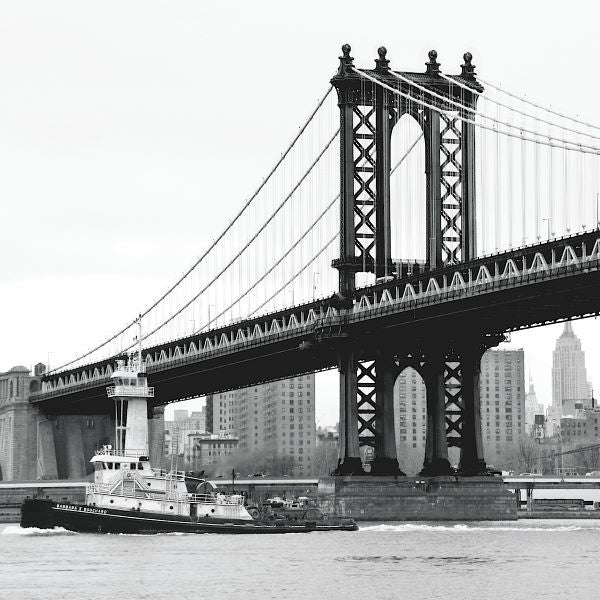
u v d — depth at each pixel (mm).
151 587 145250
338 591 142625
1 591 143250
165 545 183375
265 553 173125
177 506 199625
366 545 184250
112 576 152750
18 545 184250
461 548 180875
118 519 198625
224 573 154625
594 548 180875
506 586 145875
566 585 146375
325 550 177125
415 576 152375
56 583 148250
